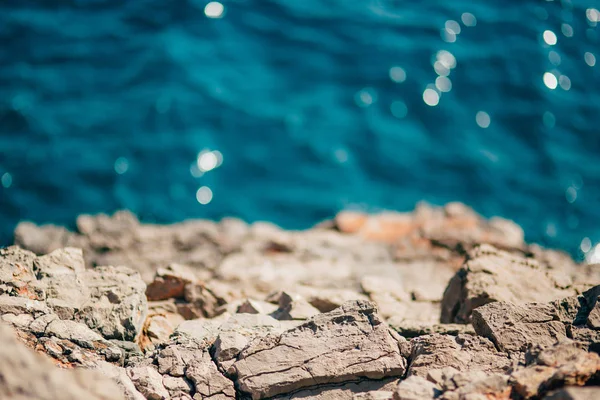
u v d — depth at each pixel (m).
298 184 28.33
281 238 22.28
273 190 28.08
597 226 27.30
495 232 22.41
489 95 31.64
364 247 21.95
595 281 15.34
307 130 30.03
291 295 13.20
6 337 7.32
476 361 9.42
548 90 31.86
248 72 32.12
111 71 31.56
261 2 35.25
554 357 8.62
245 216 27.19
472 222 22.89
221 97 30.92
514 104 31.38
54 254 11.74
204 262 20.39
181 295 14.16
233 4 35.00
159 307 13.67
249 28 34.03
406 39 33.66
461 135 30.27
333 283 17.56
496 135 30.30
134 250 20.97
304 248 21.73
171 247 21.47
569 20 34.78
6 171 27.50
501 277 13.08
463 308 12.80
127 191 27.50
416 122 30.77
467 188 28.42
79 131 29.11
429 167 29.11
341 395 9.28
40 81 30.75
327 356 9.55
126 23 33.72
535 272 13.42
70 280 11.23
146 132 29.44
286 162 29.00
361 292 15.92
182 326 11.18
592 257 26.20
